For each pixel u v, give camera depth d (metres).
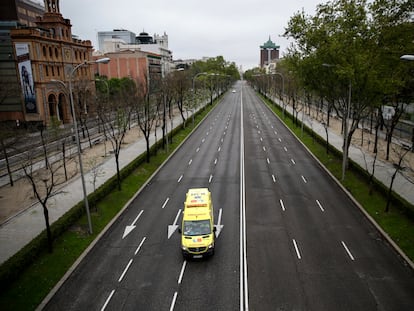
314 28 34.06
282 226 24.75
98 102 60.19
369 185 31.78
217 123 73.44
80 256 21.27
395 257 20.52
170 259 20.86
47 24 72.88
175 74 89.75
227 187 33.03
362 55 29.08
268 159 43.03
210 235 20.59
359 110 33.38
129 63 132.25
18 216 27.06
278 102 111.31
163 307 16.70
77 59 79.44
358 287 17.80
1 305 16.92
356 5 30.64
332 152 43.91
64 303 17.17
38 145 51.41
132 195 31.39
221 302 16.92
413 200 28.03
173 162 42.72
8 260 19.38
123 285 18.47
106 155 46.09
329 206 28.12
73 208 26.20
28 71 63.25
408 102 38.19
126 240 23.33
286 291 17.61
